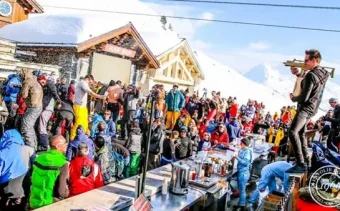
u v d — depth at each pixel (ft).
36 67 48.62
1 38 58.65
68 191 16.94
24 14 69.82
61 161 16.72
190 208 19.72
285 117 59.00
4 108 35.60
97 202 16.03
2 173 18.25
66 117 30.37
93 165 18.49
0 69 43.39
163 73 80.53
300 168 15.06
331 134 24.36
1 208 18.40
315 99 15.01
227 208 25.66
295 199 13.65
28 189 19.47
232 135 41.29
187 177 18.70
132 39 62.80
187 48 85.51
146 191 17.54
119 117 44.70
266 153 35.14
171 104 48.57
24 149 19.19
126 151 28.60
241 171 25.59
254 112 59.47
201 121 45.44
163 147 30.09
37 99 24.93
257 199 24.81
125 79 64.95
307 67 15.29
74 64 54.65
